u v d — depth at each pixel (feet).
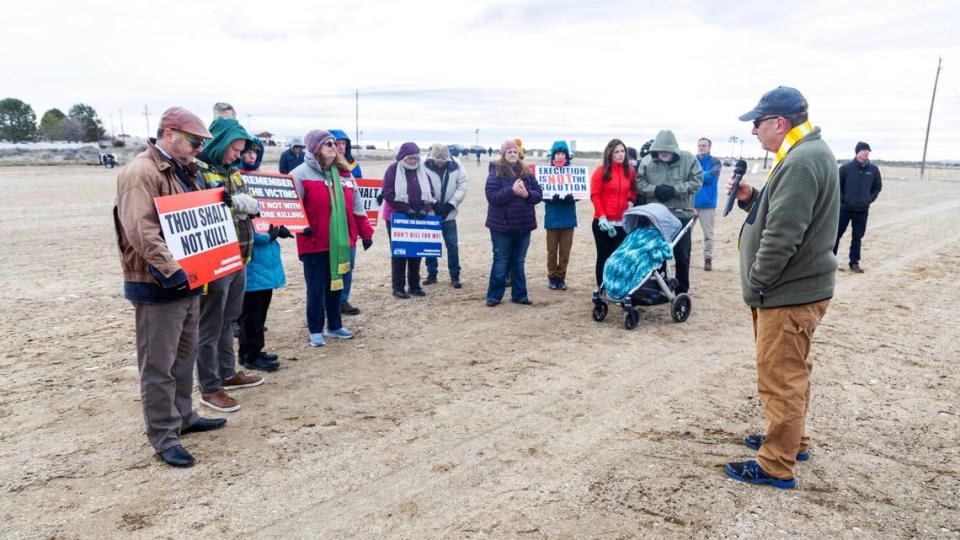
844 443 14.23
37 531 10.53
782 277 11.59
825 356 20.30
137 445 13.76
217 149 14.79
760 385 12.34
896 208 75.20
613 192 26.61
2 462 12.87
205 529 10.71
